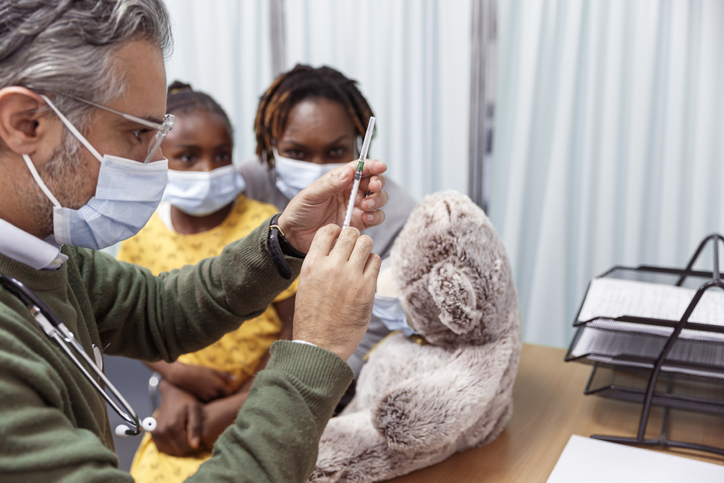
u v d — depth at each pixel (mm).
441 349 793
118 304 737
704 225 1735
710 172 1705
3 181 514
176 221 1330
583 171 1843
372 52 2016
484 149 1942
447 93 1948
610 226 1823
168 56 596
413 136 2014
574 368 1024
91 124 522
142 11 513
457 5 1869
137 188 580
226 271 734
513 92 1878
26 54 475
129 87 521
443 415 686
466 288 709
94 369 514
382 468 706
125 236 615
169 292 781
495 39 1848
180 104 1260
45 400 435
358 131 1423
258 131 1439
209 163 1261
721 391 893
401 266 754
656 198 1793
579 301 1913
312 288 539
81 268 705
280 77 1407
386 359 826
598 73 1760
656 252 1824
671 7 1657
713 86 1653
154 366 1207
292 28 2088
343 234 557
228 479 455
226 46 2158
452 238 719
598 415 867
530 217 1926
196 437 1127
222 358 1230
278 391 495
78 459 404
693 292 929
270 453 465
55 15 475
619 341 856
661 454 740
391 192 1435
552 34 1788
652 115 1735
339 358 517
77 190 543
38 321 482
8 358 403
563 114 1804
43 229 554
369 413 773
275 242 699
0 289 470
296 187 1374
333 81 1363
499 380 738
